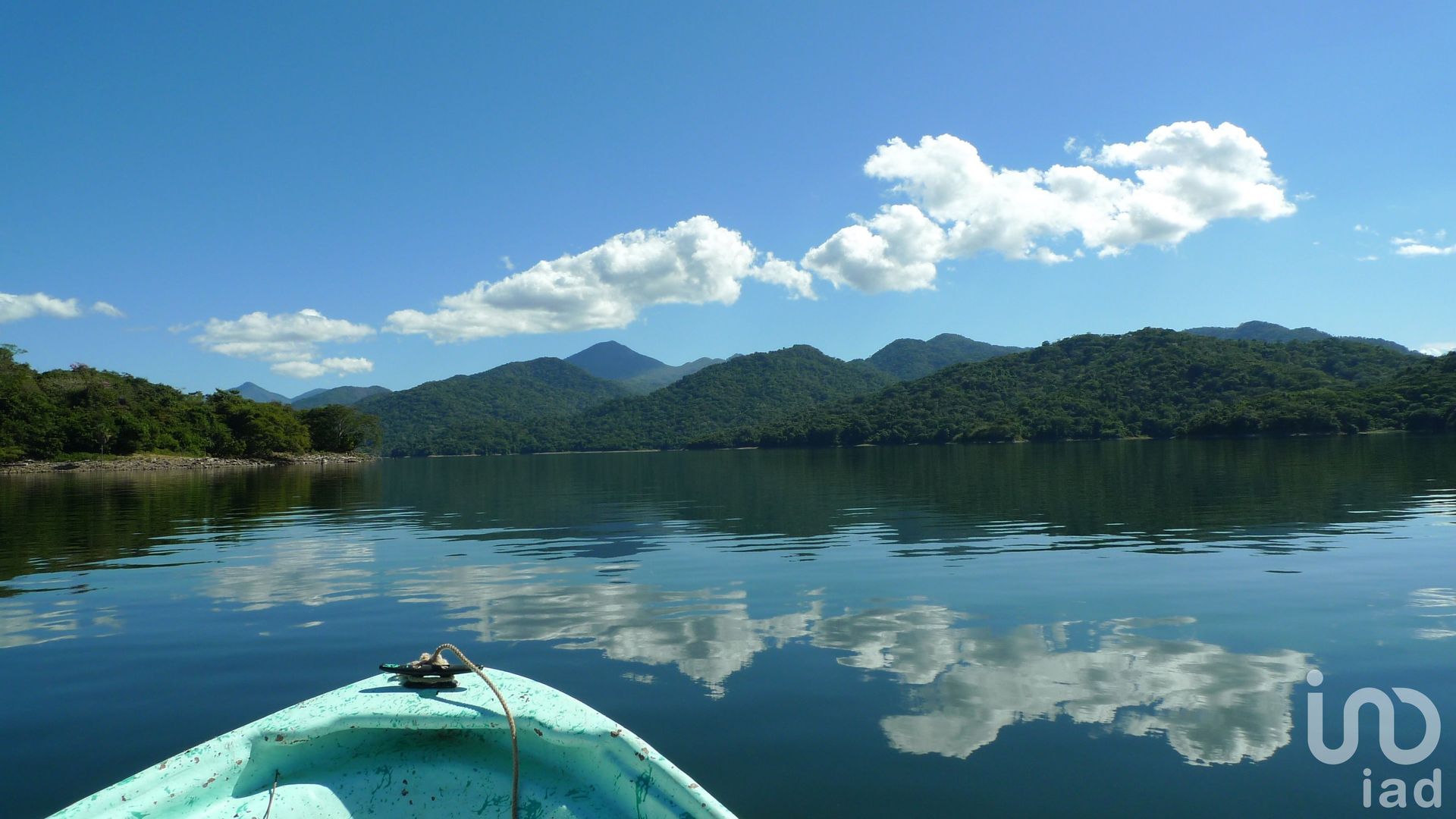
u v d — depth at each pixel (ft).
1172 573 32.14
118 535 53.57
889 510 62.49
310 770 8.78
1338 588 28.58
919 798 12.87
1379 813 12.10
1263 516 51.16
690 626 24.81
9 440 235.40
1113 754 14.43
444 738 9.19
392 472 218.79
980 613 25.76
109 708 18.06
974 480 100.73
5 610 28.55
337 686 19.56
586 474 170.19
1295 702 16.97
